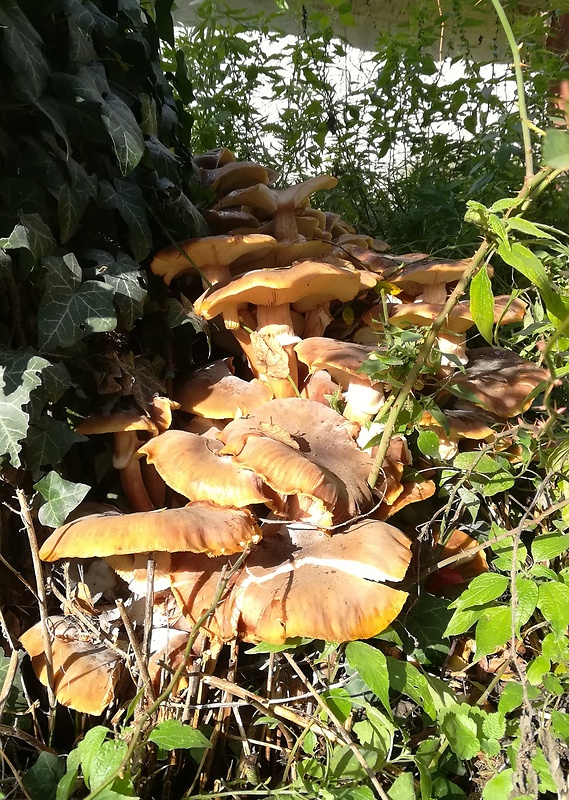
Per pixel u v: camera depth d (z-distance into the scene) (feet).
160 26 1.48
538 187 0.83
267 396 1.30
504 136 2.16
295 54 2.35
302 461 1.04
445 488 1.27
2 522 1.16
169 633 1.15
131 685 1.16
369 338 1.52
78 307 1.11
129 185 1.28
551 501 1.29
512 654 0.97
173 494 1.35
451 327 1.42
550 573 1.00
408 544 1.09
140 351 1.34
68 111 1.12
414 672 1.03
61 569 1.21
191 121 1.59
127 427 1.16
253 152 2.44
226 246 1.30
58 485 1.07
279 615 1.01
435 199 2.08
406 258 1.58
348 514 1.10
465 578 1.33
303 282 1.24
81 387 1.19
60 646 1.15
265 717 1.03
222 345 1.55
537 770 0.87
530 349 1.48
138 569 1.19
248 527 1.06
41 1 1.10
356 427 1.23
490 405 1.34
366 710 1.03
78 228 1.21
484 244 0.87
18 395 1.00
